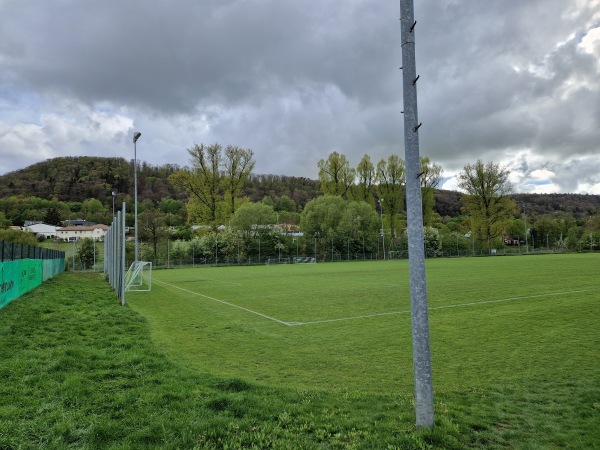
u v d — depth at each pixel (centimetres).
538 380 612
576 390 564
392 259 7006
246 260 5859
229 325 1118
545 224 8956
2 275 1220
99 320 1072
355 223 6912
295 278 2948
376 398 521
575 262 4072
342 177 7575
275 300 1681
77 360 649
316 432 404
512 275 2642
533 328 1001
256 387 554
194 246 5662
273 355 788
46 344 763
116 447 367
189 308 1459
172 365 658
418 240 423
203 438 386
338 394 539
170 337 948
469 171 7131
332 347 854
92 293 1814
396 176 7481
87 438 385
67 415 432
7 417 420
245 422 421
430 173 7125
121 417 436
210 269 4756
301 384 602
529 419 464
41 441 376
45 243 5122
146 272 4262
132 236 7138
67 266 4203
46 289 1856
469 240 7325
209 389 532
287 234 6706
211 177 6209
